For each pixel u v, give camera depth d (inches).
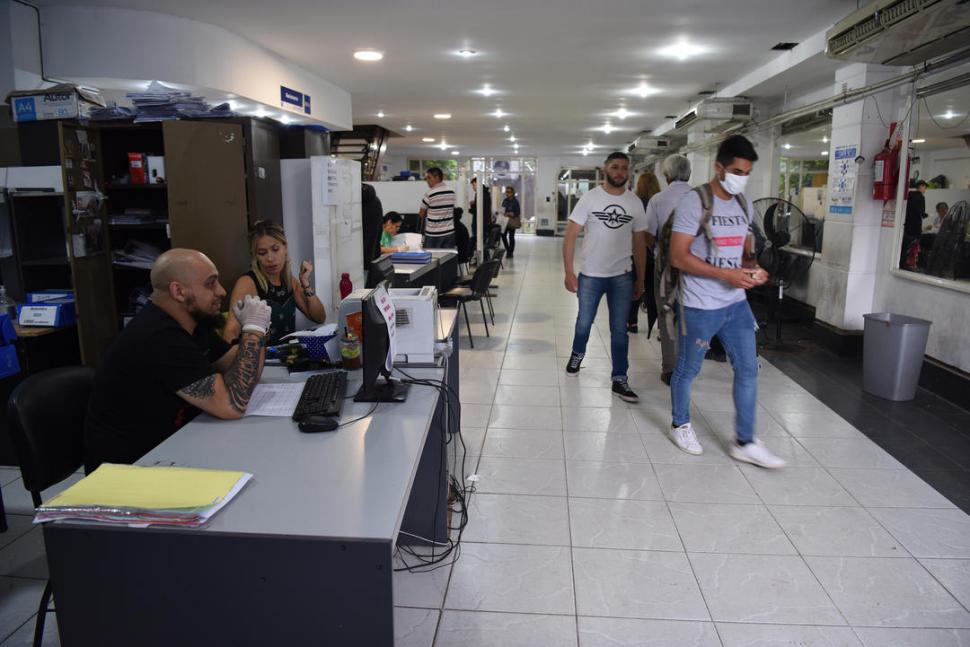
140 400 76.4
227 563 50.4
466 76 284.8
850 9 184.5
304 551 49.6
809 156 277.1
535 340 234.4
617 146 694.5
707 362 199.3
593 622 82.7
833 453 133.2
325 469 62.3
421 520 98.9
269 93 235.9
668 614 84.2
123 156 163.8
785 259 222.1
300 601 50.6
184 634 52.1
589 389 175.2
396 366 95.7
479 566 94.7
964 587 89.6
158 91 151.1
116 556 51.2
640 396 169.3
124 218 154.4
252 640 51.8
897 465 127.6
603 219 160.7
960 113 163.5
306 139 169.8
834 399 167.0
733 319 123.6
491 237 424.2
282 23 199.3
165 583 51.3
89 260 147.7
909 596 87.7
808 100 274.7
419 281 243.3
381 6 181.9
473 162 869.2
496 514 109.3
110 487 55.2
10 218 143.9
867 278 209.3
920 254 185.2
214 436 70.8
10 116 144.2
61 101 141.9
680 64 257.4
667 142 456.1
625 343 165.2
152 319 76.7
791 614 84.1
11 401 75.2
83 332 145.6
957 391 163.3
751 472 124.6
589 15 190.9
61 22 181.2
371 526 51.4
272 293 118.4
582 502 113.1
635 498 114.4
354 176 171.5
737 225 119.0
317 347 95.9
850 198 209.2
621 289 162.7
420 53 239.3
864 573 92.7
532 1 178.1
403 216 329.1
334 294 158.7
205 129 148.2
